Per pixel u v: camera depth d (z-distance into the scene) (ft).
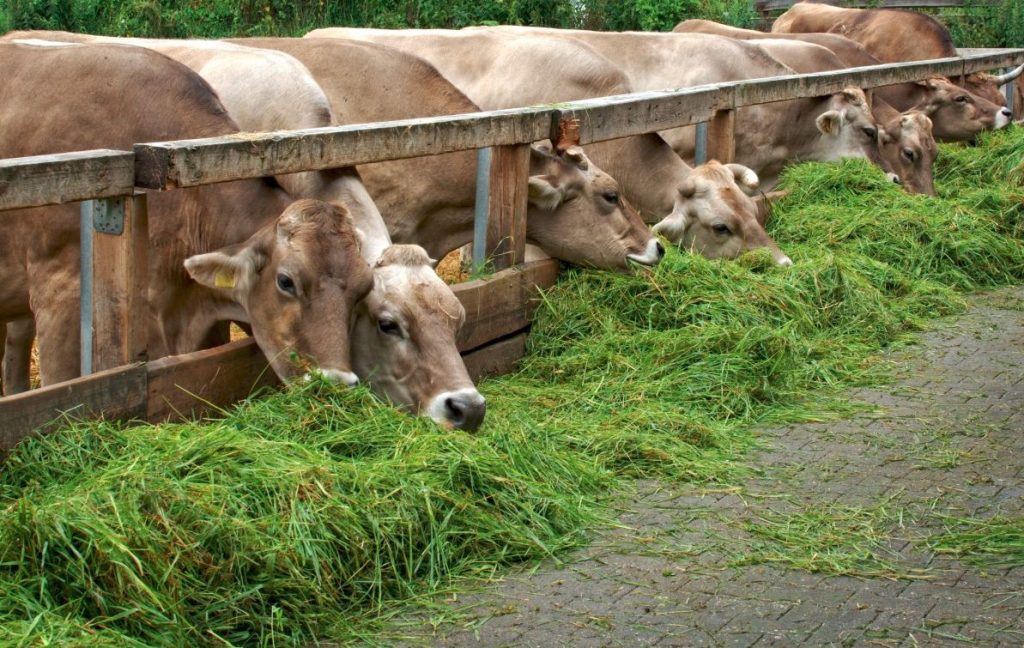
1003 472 16.02
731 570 13.07
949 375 20.17
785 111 31.81
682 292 20.79
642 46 31.63
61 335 16.88
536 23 54.75
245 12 54.08
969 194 31.37
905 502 14.97
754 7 62.39
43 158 13.24
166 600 10.83
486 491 13.69
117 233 14.14
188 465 12.48
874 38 44.37
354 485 12.85
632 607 12.17
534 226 21.88
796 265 23.06
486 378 19.04
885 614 12.14
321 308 15.14
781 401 18.67
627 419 16.98
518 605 12.13
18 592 10.67
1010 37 59.77
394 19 53.88
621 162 25.99
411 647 11.29
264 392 15.76
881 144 33.22
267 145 15.53
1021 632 11.80
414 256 16.26
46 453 12.92
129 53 17.69
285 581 11.54
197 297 17.42
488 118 19.20
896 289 24.56
